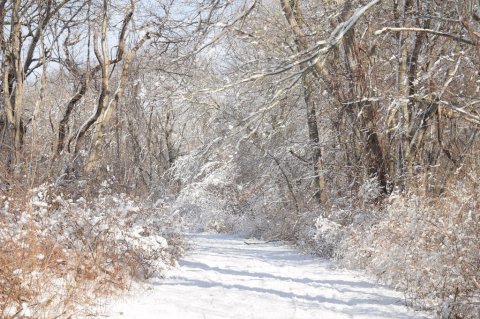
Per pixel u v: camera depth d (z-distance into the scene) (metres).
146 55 19.42
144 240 10.66
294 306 8.60
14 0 16.56
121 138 22.72
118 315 7.09
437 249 9.27
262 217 25.12
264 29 17.23
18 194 9.95
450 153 16.20
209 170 27.72
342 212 15.77
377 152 16.47
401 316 8.10
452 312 7.71
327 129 22.97
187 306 7.97
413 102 15.12
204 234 26.95
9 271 7.10
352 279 11.76
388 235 11.52
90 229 9.68
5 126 16.22
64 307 6.83
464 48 14.11
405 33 15.24
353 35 15.98
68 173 14.61
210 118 23.77
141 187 16.62
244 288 10.22
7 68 16.48
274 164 24.47
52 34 18.50
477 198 10.26
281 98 12.27
